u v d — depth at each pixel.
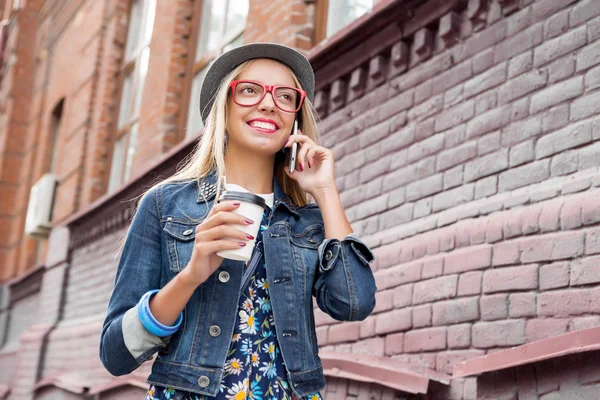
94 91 10.46
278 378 1.88
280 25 5.52
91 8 11.36
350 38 4.39
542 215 3.00
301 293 1.97
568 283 2.82
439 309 3.44
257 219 1.77
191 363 1.83
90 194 9.77
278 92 2.14
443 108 3.77
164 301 1.79
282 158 2.28
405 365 3.56
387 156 4.14
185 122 7.71
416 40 4.00
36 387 8.88
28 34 15.07
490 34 3.55
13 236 14.14
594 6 3.03
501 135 3.37
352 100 4.55
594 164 2.90
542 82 3.21
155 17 8.63
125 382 6.34
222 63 2.16
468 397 3.17
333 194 2.15
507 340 3.04
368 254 2.10
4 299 13.18
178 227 1.97
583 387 2.58
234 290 1.89
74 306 9.04
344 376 3.81
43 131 13.38
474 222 3.37
